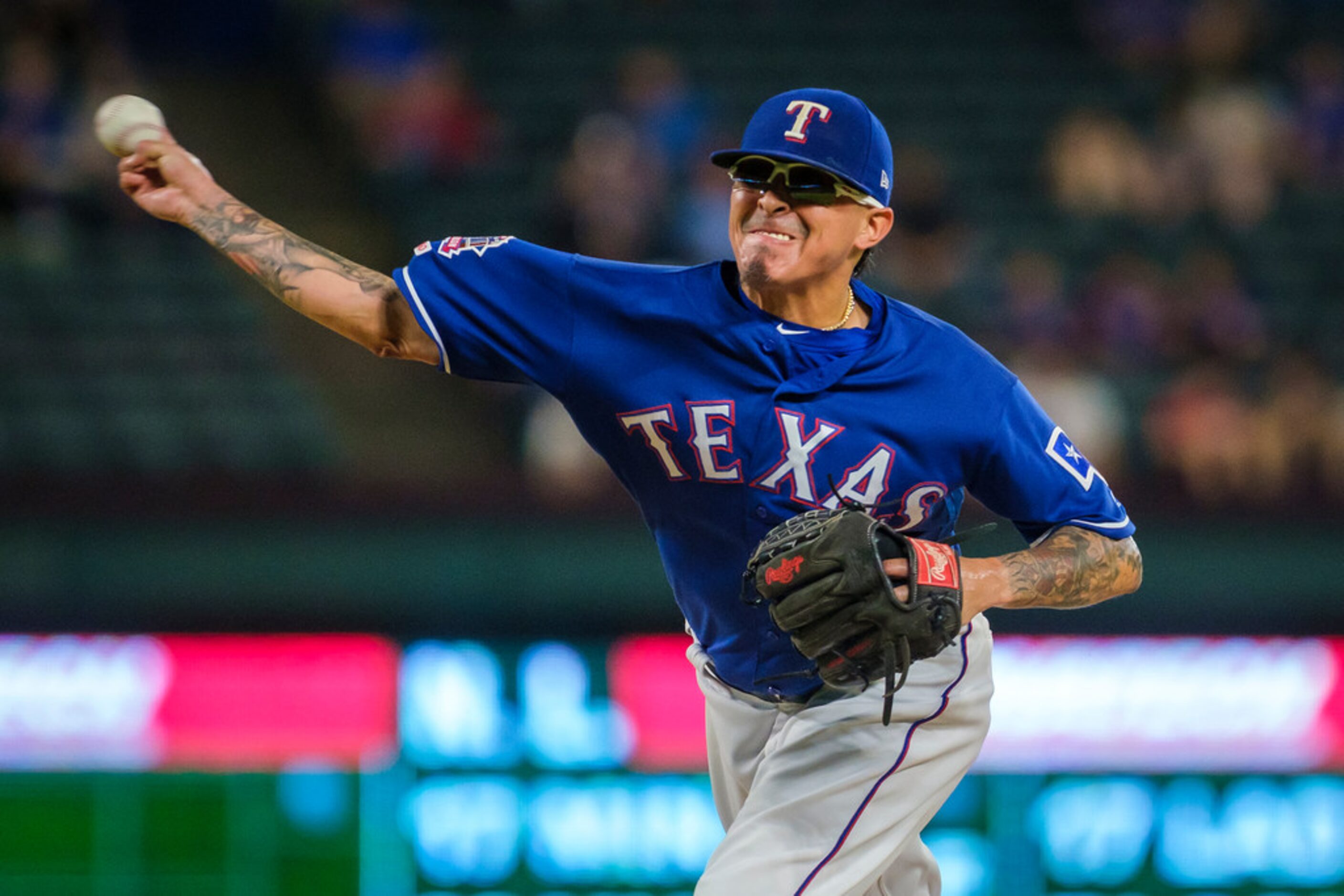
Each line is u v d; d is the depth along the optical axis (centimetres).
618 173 3962
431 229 4391
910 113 4953
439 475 3666
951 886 2744
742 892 1282
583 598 2970
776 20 5238
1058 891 2758
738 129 4750
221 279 3819
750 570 1221
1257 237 4447
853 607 1192
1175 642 2842
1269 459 3512
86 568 2894
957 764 1371
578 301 1272
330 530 2930
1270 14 5256
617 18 5175
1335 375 4022
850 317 1290
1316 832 2809
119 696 2747
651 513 1331
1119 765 2795
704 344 1253
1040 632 2873
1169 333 3962
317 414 3612
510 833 2741
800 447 1246
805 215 1224
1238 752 2823
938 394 1254
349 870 2716
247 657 2767
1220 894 2783
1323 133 4769
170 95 4847
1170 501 3028
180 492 2916
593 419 1295
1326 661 2870
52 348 3559
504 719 2762
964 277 4150
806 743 1333
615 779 2755
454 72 4634
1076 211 4475
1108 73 5125
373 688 2761
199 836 2717
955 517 1338
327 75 4856
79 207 3825
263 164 4694
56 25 4053
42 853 2683
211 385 3584
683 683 2783
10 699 2731
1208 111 4616
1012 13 5322
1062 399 3562
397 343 1305
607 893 2733
